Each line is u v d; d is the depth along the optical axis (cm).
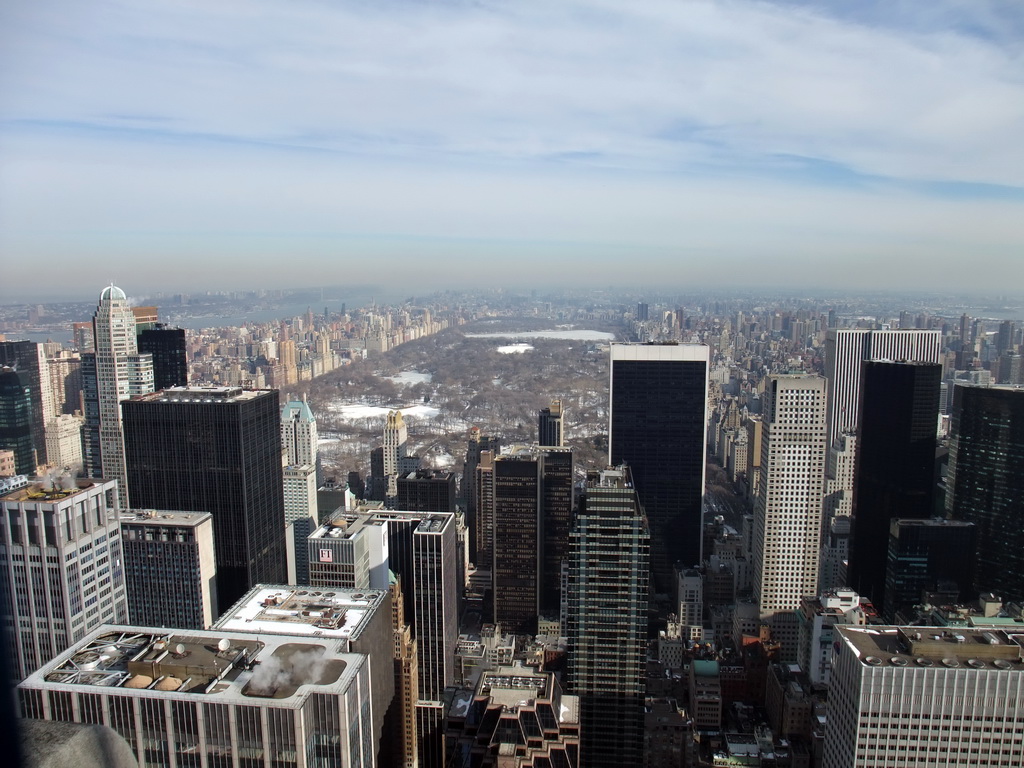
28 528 13875
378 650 12181
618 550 16400
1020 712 11569
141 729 8419
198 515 19575
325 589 12581
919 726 11806
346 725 8456
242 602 11956
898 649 12375
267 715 8181
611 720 16938
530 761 12394
